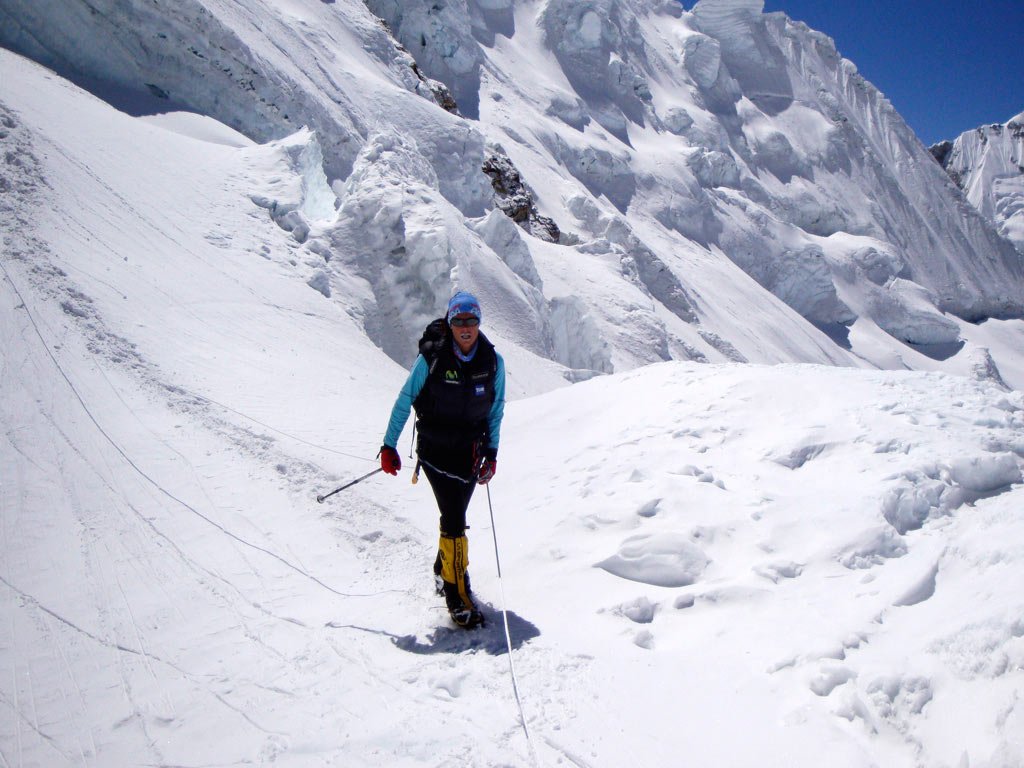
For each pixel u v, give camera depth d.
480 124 55.94
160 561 4.19
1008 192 141.50
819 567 3.32
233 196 15.20
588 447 5.45
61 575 3.99
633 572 3.65
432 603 3.80
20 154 11.23
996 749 1.97
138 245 11.01
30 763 2.62
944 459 3.87
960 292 102.00
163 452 5.65
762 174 92.44
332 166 25.30
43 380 6.48
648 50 94.69
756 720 2.46
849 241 87.56
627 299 33.28
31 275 8.39
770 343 56.50
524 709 2.73
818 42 124.50
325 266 15.26
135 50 20.89
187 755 2.61
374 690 2.96
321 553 4.45
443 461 3.64
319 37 33.06
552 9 79.44
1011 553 2.89
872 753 2.22
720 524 3.81
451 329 3.52
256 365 8.53
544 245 35.84
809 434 4.52
